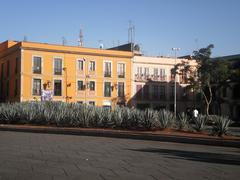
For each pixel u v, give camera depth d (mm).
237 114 63969
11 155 12781
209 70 58656
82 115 26188
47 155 12859
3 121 29500
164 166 11070
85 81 64000
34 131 24328
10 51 63812
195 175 9836
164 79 71562
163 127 23031
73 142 17578
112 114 25438
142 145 16875
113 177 9344
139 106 69000
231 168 10953
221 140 17844
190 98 72812
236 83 64188
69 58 62969
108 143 17469
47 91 53000
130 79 67812
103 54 65562
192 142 18422
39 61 60844
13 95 62250
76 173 9750
